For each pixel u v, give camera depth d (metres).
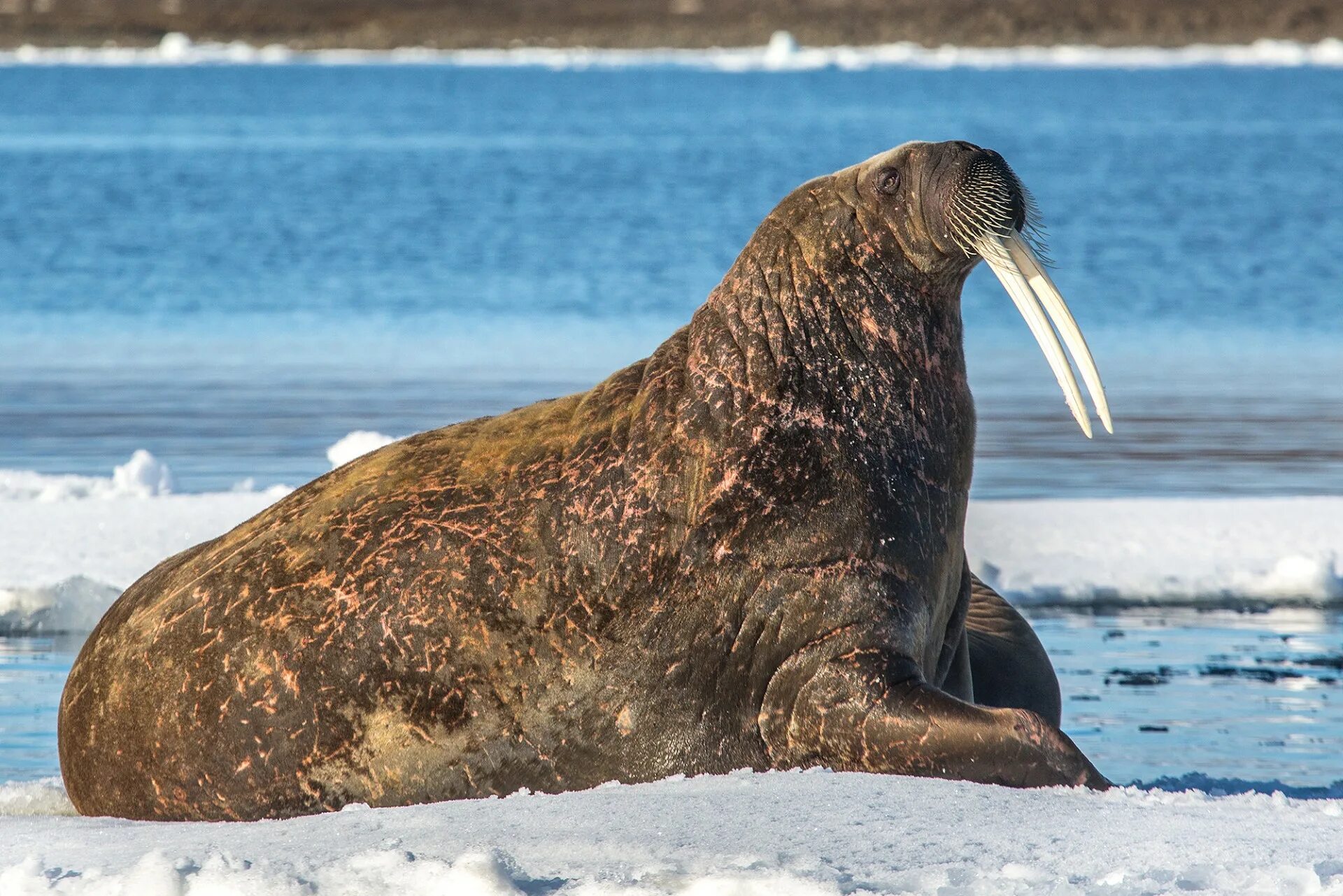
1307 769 25.23
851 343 22.72
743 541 21.66
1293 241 134.50
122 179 183.38
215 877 16.50
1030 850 17.20
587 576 21.70
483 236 137.50
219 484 51.12
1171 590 38.75
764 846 17.38
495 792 21.66
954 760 20.62
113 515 45.03
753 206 160.50
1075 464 56.50
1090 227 144.75
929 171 22.70
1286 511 46.62
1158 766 25.48
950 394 23.22
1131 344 88.88
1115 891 15.65
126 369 77.38
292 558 22.28
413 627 21.69
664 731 21.62
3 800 24.38
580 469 22.20
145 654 22.31
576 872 16.81
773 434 22.00
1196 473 54.97
